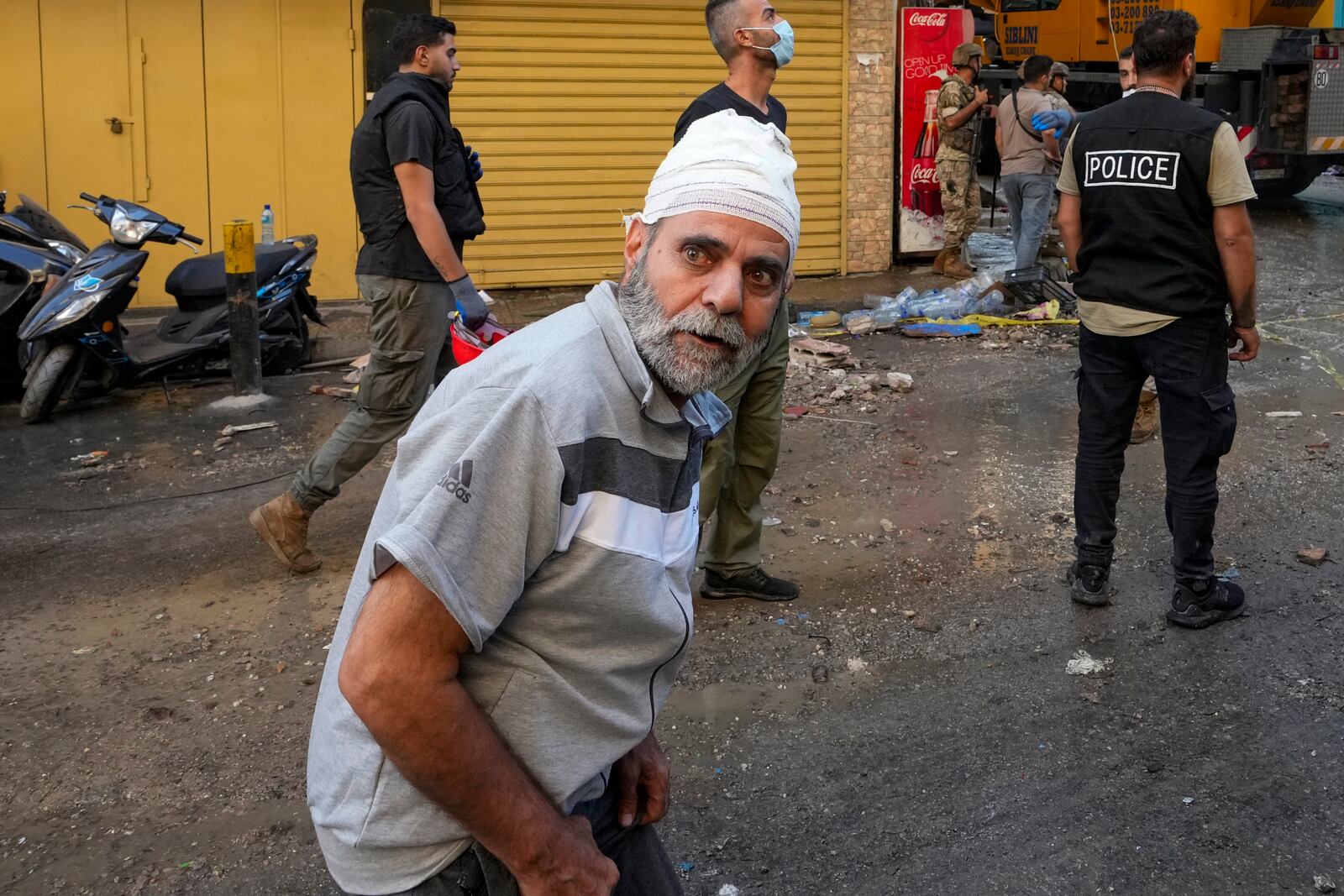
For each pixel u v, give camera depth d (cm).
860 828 316
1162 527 517
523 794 156
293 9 926
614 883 167
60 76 895
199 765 342
